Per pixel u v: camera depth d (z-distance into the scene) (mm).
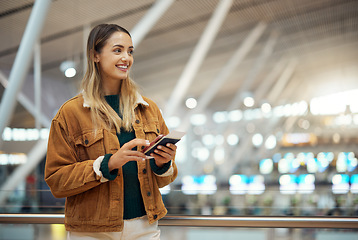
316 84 25359
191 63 14117
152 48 17453
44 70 12688
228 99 25656
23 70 7168
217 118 26047
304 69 23906
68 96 12945
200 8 14336
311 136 26109
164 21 15180
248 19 16844
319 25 18000
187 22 15445
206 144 25875
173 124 24891
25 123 13109
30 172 11961
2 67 10781
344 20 17375
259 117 26078
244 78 23219
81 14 11234
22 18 9820
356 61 22328
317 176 25500
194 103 25250
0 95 10547
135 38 10383
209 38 13906
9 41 10492
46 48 12234
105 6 11031
